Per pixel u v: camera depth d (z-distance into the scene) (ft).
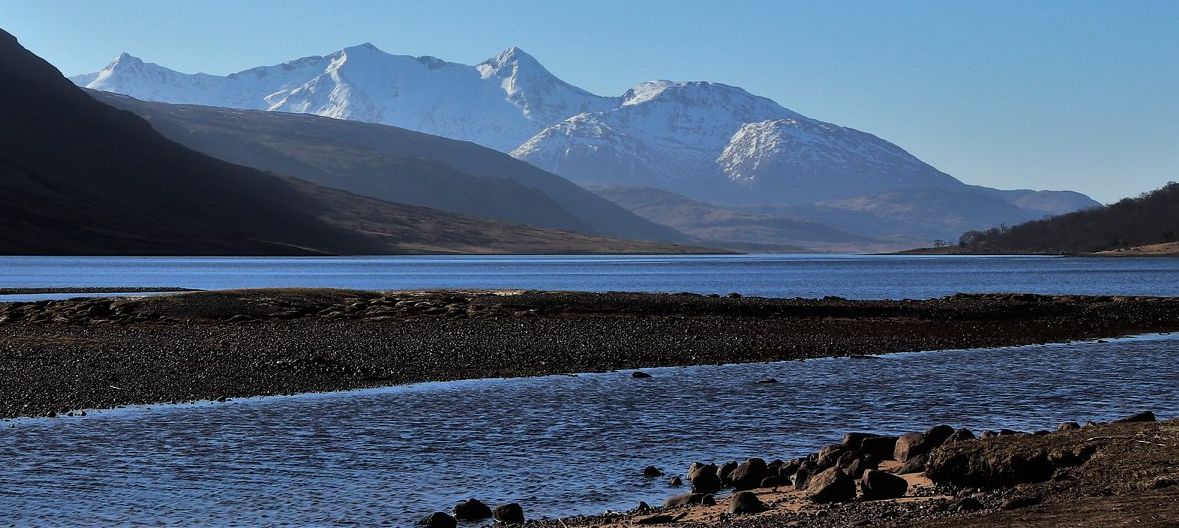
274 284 561.02
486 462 101.14
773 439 112.57
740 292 501.56
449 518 78.18
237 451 105.91
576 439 112.57
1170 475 68.13
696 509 78.69
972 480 77.15
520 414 128.06
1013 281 622.13
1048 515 61.57
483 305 278.05
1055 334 229.86
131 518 81.20
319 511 83.41
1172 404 134.82
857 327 239.50
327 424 120.98
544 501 86.38
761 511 74.49
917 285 578.25
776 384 154.81
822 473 79.30
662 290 520.42
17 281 563.07
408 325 241.55
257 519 81.15
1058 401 137.80
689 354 190.90
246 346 196.24
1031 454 75.51
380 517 81.76
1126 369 171.73
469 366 172.76
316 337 214.07
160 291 438.81
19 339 208.85
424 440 111.86
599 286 568.41
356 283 601.21
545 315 265.13
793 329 234.58
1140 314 268.41
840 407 133.49
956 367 175.42
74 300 279.49
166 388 146.72
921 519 64.69
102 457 102.53
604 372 168.04
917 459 84.79
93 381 152.05
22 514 81.97
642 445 109.40
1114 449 75.00
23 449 105.91
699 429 118.21
